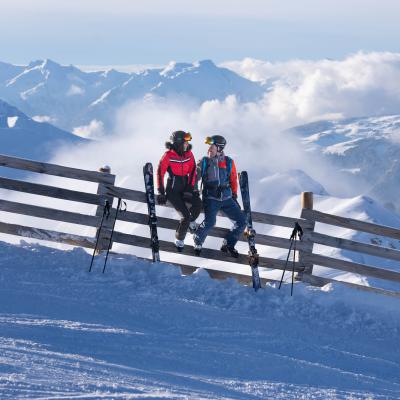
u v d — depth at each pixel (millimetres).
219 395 5340
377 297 11477
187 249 11578
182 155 10820
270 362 7230
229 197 11086
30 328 6715
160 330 7945
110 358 6074
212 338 8000
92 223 11500
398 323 10844
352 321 10438
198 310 9242
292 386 6320
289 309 10375
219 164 10984
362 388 6770
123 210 11562
